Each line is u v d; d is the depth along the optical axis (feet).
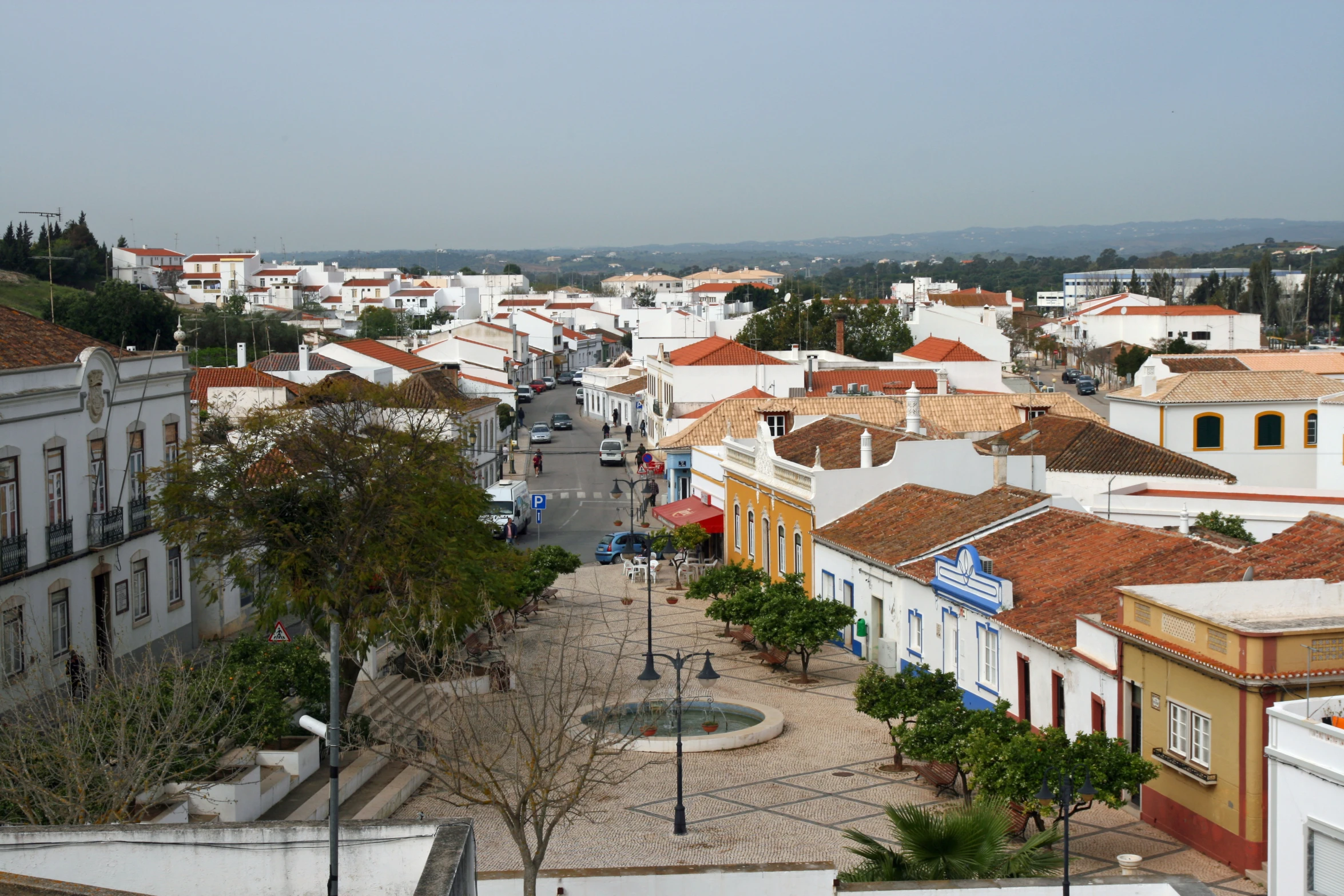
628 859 77.15
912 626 120.26
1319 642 71.51
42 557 109.19
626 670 122.93
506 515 190.60
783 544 155.74
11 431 104.58
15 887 36.50
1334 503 136.67
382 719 99.81
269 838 45.29
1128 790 76.95
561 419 370.73
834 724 107.76
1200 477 157.38
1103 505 142.82
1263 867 71.31
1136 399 190.60
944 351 294.05
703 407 264.93
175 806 74.54
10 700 93.30
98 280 470.80
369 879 45.11
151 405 131.13
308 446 109.91
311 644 98.22
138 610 127.34
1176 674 78.33
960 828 62.64
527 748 86.38
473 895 45.98
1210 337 485.97
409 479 112.06
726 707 110.83
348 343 305.12
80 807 64.80
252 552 110.32
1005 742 76.95
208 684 81.82
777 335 380.37
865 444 145.89
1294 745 63.62
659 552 193.88
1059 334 590.14
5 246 429.79
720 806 87.61
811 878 59.26
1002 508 122.62
